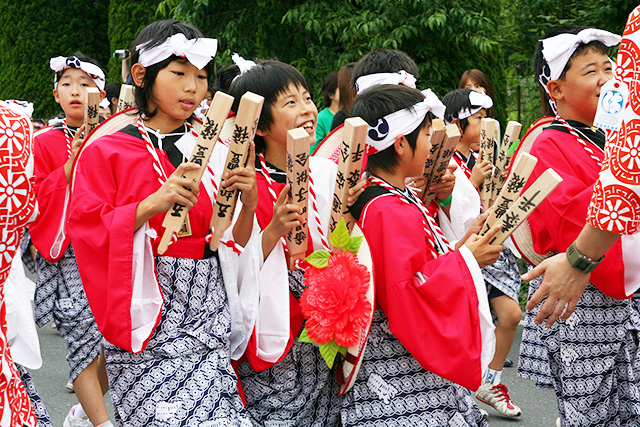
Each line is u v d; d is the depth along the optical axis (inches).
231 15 321.7
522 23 339.9
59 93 174.4
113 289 91.9
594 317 109.7
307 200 99.5
